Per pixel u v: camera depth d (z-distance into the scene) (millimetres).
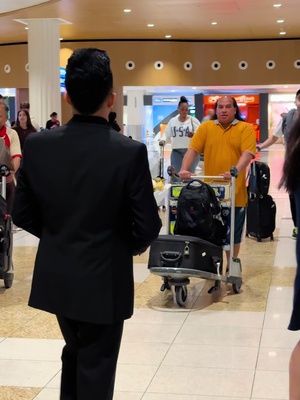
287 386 3684
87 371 2562
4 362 4109
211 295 5660
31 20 15750
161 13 14938
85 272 2473
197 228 5215
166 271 5086
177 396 3570
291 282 6082
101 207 2467
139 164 2469
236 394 3590
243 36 19359
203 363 4051
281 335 4566
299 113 2615
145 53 20016
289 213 10406
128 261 2562
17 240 8438
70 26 17109
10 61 21078
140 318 5004
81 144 2490
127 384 3734
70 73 2486
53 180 2506
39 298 2551
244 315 5059
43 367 4020
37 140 2568
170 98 31672
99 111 2533
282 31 18281
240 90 29094
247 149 5734
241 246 7840
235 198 5805
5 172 5773
